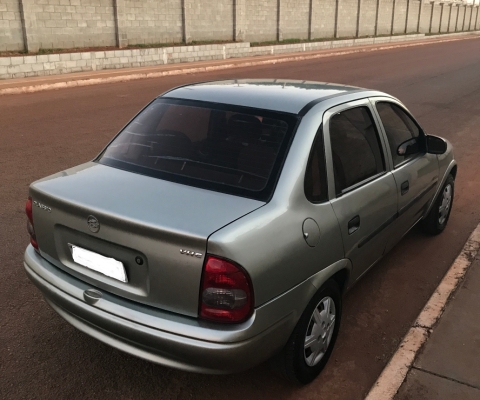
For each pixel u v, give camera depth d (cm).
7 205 564
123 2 1950
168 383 310
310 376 312
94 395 297
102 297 271
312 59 2638
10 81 1427
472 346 346
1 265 434
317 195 301
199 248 243
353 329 375
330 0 3372
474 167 796
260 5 2748
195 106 342
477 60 2689
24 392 296
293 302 275
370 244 360
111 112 1115
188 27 2272
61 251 295
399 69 2186
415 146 420
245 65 2222
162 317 253
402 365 326
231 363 248
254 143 304
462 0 6016
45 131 923
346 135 342
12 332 350
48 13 1698
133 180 298
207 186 287
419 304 413
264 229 258
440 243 525
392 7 4300
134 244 256
